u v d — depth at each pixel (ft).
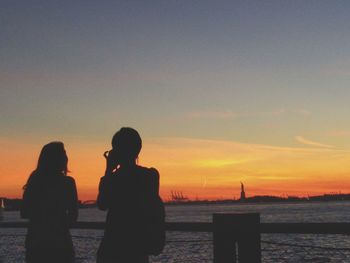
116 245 11.32
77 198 14.30
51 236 13.64
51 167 13.99
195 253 101.60
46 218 13.75
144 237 11.31
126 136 11.78
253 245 11.93
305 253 84.53
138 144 11.88
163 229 11.51
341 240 151.74
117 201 11.53
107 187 11.64
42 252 13.52
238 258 11.99
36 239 13.61
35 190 13.89
